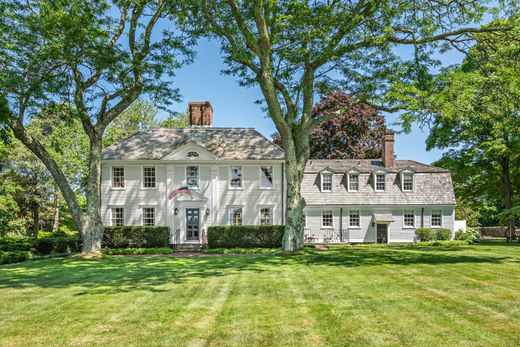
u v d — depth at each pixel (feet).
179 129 95.81
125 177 88.28
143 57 63.46
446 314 21.66
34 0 54.60
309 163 105.91
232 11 57.62
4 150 94.68
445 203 97.91
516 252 57.72
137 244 80.43
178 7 58.34
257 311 22.84
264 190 89.20
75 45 52.65
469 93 47.34
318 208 98.02
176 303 25.09
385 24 54.95
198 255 66.54
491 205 164.14
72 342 17.89
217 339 18.06
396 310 22.65
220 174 89.30
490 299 25.16
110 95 64.08
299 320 20.92
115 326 20.18
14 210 101.71
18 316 22.34
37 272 42.55
